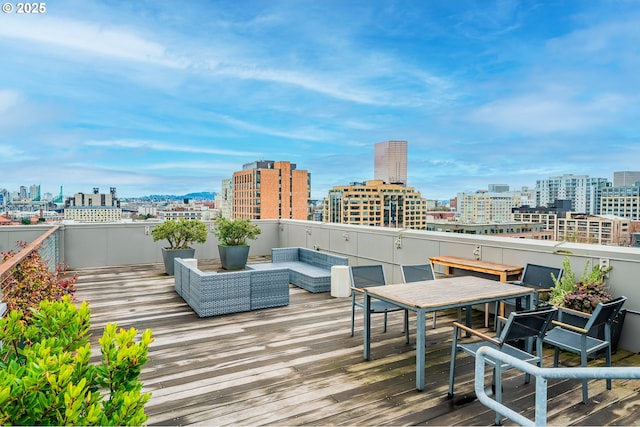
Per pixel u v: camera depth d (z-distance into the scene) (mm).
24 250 3633
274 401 2988
